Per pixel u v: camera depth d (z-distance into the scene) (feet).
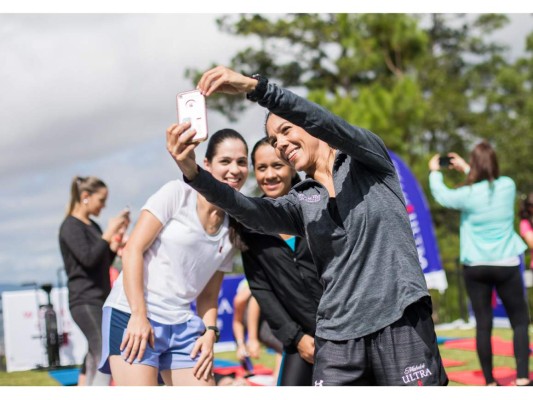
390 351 8.37
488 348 18.86
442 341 29.50
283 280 11.82
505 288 18.93
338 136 8.21
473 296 19.26
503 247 18.86
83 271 17.63
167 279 10.79
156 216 10.62
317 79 83.46
